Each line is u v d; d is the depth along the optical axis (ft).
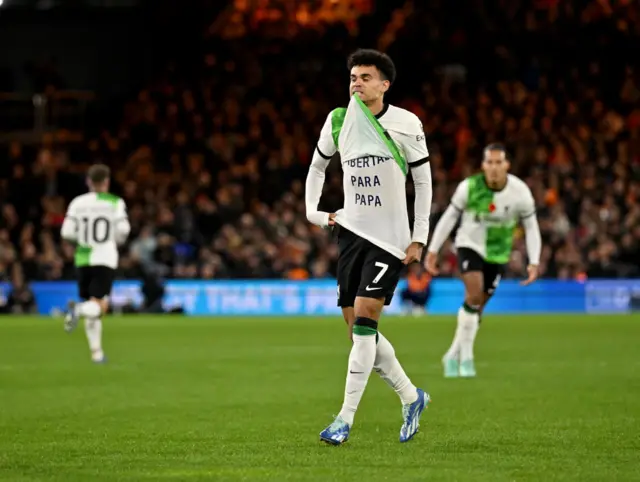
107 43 408.05
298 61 421.18
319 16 421.18
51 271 298.35
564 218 314.35
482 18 415.64
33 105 393.91
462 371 130.52
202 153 378.73
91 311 148.97
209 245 323.16
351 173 78.43
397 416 93.86
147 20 410.52
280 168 360.07
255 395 110.93
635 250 308.81
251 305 295.07
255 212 328.90
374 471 66.23
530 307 298.76
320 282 295.89
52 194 345.72
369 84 77.92
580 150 370.32
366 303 77.00
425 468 67.36
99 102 402.72
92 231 152.46
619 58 411.95
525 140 372.79
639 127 380.37
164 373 135.13
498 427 86.43
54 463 69.56
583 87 402.93
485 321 247.70
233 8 416.26
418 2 419.95
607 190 335.88
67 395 111.04
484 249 131.85
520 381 123.44
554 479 63.46
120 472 65.98
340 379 127.65
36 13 401.49
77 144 387.96
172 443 78.23
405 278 293.43
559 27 413.59
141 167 367.25
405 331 214.90
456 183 350.23
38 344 185.16
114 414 95.50
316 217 80.33
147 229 292.81
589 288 299.58
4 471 66.54
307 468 67.36
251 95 406.21
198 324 244.42
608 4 411.75
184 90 401.70
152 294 289.74
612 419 91.04
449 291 296.92
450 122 385.09
